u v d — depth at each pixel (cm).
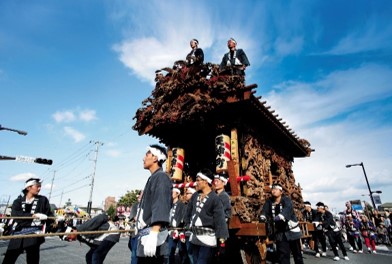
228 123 784
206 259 384
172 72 848
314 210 1099
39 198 495
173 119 779
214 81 751
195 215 416
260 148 880
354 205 2495
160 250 274
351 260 864
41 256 906
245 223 585
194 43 925
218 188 555
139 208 301
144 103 904
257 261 584
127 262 793
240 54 913
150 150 326
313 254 1043
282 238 511
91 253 493
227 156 735
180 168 898
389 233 1636
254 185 743
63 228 1074
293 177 1217
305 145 1305
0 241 1495
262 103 808
